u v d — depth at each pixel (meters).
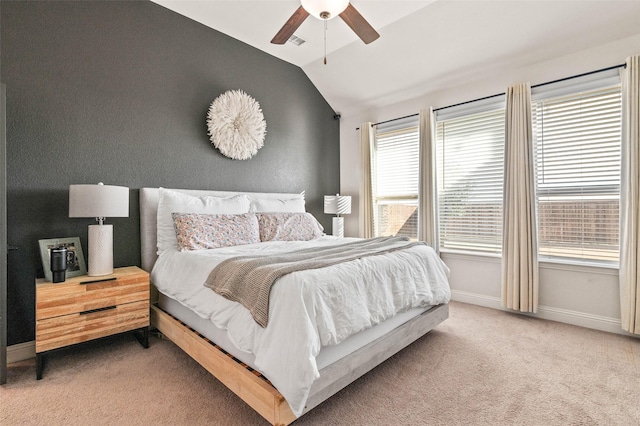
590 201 2.80
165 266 2.46
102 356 2.24
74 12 2.48
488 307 3.35
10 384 1.87
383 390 1.79
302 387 1.31
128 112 2.77
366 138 4.38
